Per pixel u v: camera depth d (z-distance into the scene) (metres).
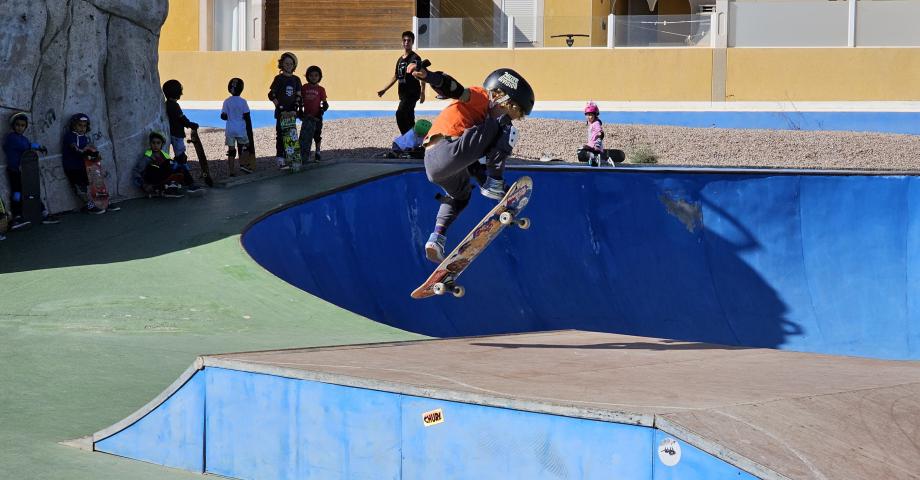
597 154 18.55
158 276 11.24
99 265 11.59
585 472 4.02
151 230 13.05
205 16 29.48
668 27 27.38
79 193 14.16
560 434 4.10
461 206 6.59
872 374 5.57
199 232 12.80
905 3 26.12
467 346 6.59
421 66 5.94
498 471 4.29
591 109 18.62
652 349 6.57
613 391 4.60
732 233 15.09
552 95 27.55
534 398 4.27
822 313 14.44
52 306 10.16
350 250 14.45
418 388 4.56
